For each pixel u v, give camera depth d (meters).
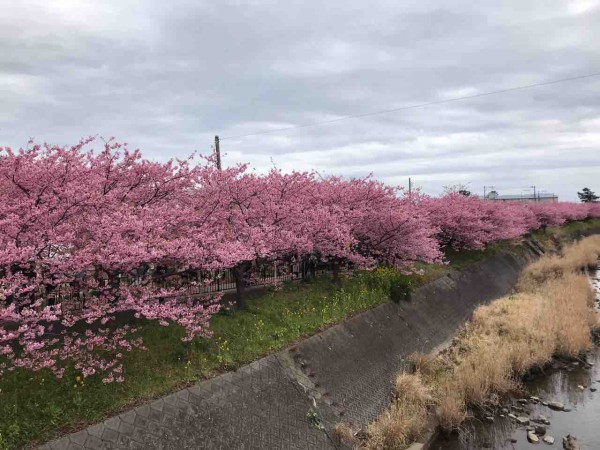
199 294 12.52
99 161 9.42
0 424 6.17
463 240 26.61
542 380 14.03
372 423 10.14
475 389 11.92
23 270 7.48
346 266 17.42
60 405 6.82
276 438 8.38
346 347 12.25
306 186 15.25
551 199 93.12
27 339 7.17
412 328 15.81
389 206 17.14
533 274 28.67
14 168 7.83
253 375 9.27
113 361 7.88
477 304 22.05
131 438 6.69
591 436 10.85
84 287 8.36
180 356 8.83
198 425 7.55
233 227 12.02
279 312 12.51
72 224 8.01
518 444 10.45
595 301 22.94
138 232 8.26
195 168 11.04
